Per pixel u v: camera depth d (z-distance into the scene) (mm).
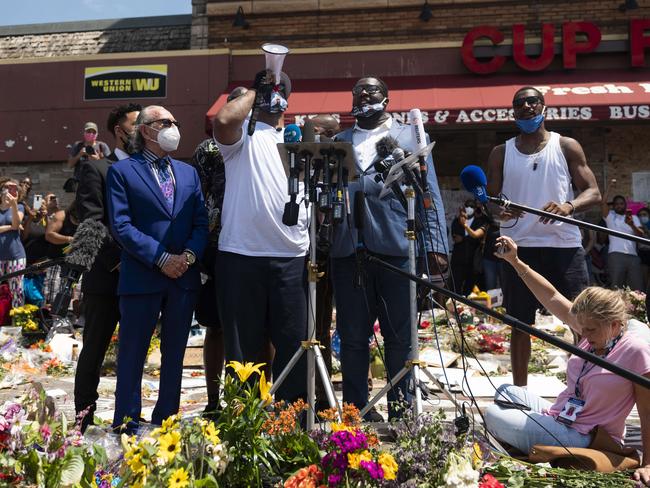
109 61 15844
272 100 4738
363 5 15625
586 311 4012
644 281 12688
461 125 14984
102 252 4723
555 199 5473
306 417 4148
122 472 3070
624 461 3883
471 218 13055
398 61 15375
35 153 16047
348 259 4777
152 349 8406
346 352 4789
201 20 16078
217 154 5199
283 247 4680
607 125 14961
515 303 5453
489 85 14820
